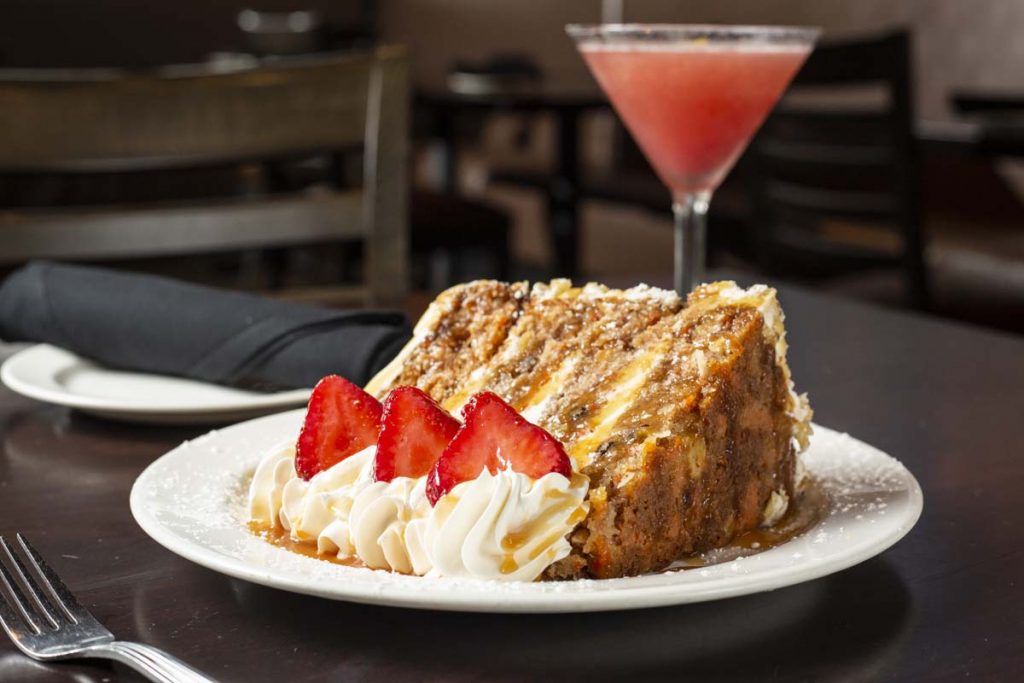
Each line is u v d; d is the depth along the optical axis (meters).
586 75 2.49
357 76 0.96
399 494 0.54
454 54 4.01
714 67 0.83
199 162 0.92
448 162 2.59
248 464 0.60
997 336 0.84
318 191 1.67
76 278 0.75
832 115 1.57
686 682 0.49
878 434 0.68
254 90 0.93
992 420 0.70
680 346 0.58
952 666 0.50
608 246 3.16
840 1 2.85
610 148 3.27
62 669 0.50
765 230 1.71
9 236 0.91
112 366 0.75
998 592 0.54
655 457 0.54
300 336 0.70
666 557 0.55
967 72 2.60
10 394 0.72
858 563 0.53
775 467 0.59
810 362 0.79
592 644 0.51
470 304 0.63
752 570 0.52
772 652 0.51
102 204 1.36
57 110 0.89
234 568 0.51
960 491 0.62
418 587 0.50
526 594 0.50
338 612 0.53
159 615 0.53
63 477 0.63
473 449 0.53
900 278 1.66
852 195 1.57
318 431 0.57
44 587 0.54
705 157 0.87
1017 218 2.04
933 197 2.16
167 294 0.73
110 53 3.86
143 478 0.58
